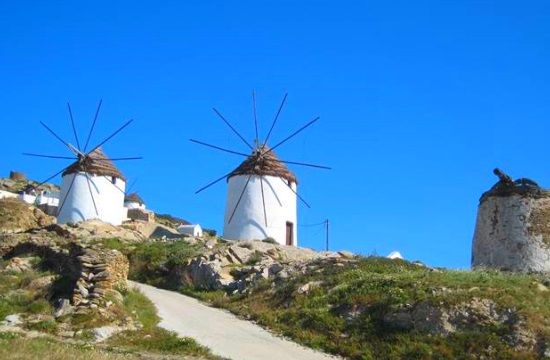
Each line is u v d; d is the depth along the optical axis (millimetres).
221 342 18969
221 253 30719
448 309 18688
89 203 43812
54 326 19172
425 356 17516
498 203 22125
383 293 20797
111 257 22266
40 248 27953
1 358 14836
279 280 25594
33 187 70250
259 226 40750
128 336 18844
